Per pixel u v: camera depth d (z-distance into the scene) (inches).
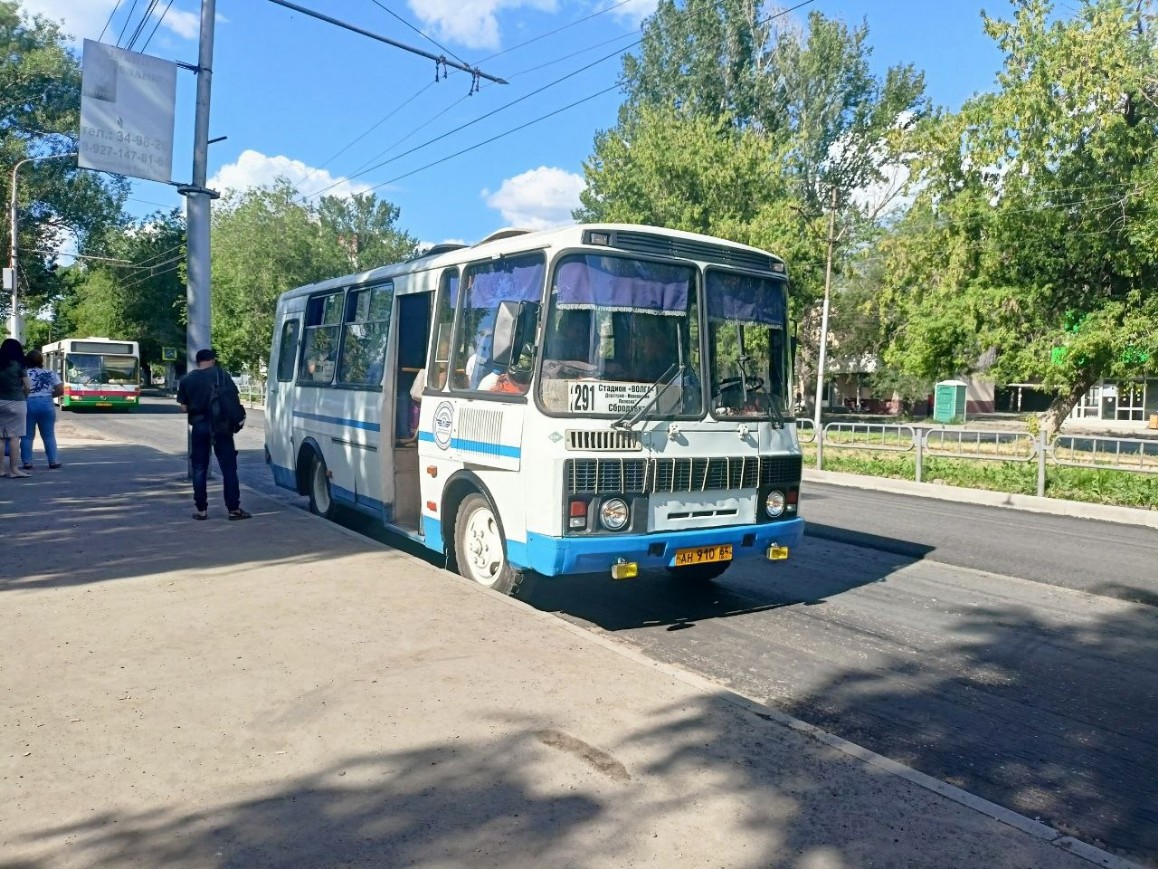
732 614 282.7
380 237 2578.7
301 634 217.8
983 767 177.0
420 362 343.3
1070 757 182.4
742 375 270.1
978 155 894.4
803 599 305.0
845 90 1688.0
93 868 120.0
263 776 146.6
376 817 134.8
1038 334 917.2
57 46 1653.5
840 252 1540.4
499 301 268.4
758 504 270.2
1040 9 839.1
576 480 235.3
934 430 668.7
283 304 478.6
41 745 155.5
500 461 256.2
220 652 203.9
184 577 271.6
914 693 217.0
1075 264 885.2
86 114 442.6
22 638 211.3
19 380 501.7
